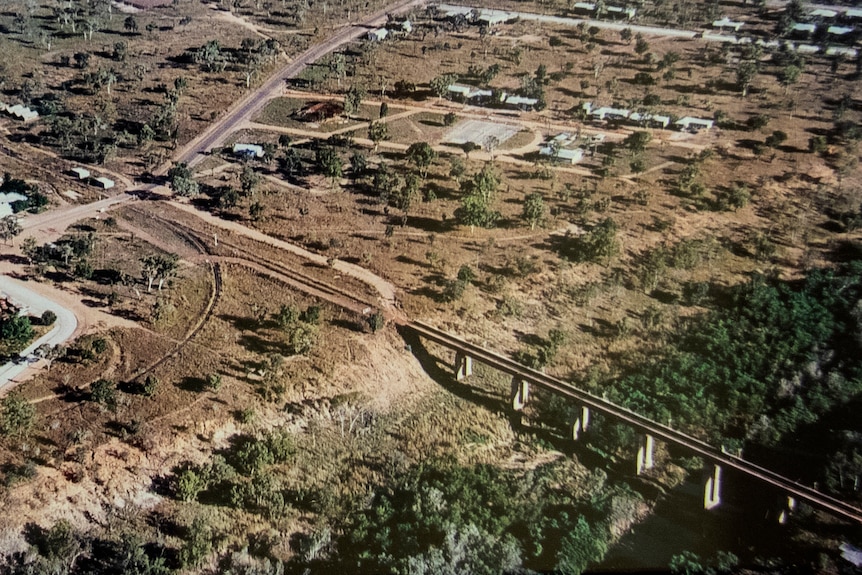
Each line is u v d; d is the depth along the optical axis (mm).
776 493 117938
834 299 161375
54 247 162500
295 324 144625
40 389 125938
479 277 167000
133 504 111875
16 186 183500
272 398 130625
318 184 198125
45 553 103250
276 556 108875
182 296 152375
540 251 177000
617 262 174750
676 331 155500
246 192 191500
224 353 137750
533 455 130500
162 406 125062
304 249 171375
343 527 113375
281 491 117125
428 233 180500
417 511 113438
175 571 103812
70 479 112375
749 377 141750
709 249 179000
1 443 115688
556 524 115500
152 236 172375
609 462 129250
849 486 121125
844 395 137375
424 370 144125
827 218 193000
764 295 161750
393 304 156000
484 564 105625
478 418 136000
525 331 154250
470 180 199750
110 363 132750
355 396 134875
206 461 119188
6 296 146250
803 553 113812
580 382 142250
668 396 138500
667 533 117500
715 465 120312
